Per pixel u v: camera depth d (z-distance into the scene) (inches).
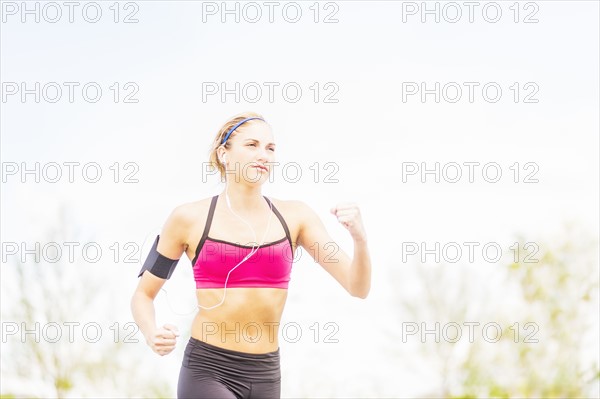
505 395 629.9
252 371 228.8
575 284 644.7
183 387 229.0
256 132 239.6
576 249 650.8
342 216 210.2
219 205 239.3
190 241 235.5
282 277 236.4
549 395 627.2
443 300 649.6
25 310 647.1
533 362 633.6
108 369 642.8
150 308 241.3
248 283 230.2
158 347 214.2
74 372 641.0
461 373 640.4
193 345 231.0
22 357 641.6
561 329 637.9
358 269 221.3
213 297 230.8
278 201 247.8
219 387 223.3
